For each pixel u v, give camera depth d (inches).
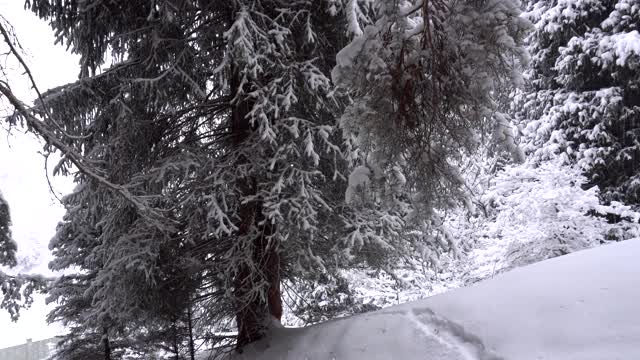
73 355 468.8
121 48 260.4
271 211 215.6
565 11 501.0
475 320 146.4
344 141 225.3
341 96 221.0
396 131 144.9
